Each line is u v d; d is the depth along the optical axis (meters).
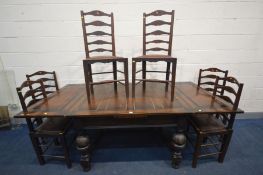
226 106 1.44
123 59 1.49
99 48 2.08
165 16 2.07
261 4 2.02
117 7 2.03
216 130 1.45
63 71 2.26
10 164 1.65
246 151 1.78
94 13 1.80
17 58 2.18
